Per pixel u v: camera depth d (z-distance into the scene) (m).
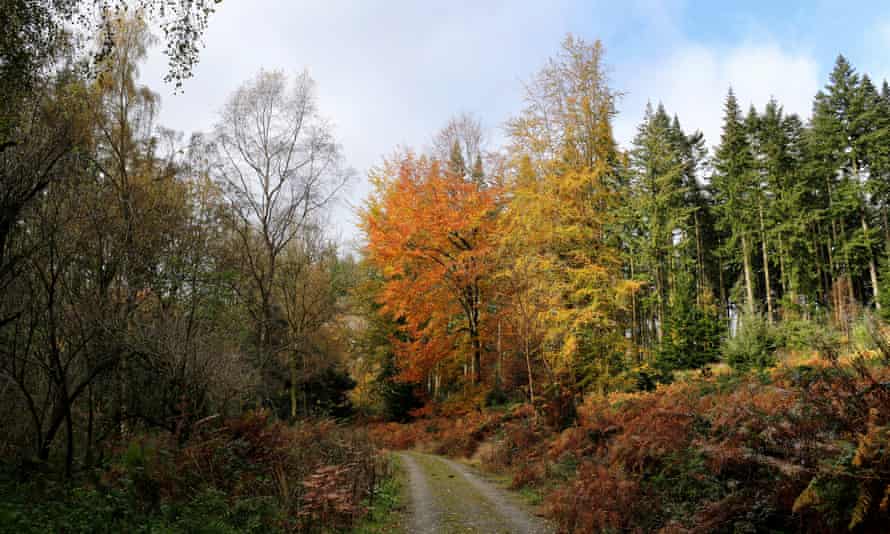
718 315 38.78
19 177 9.13
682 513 7.89
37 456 9.71
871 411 6.46
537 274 20.05
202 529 7.52
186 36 9.09
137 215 13.22
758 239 40.78
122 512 7.89
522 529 9.27
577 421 16.23
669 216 39.78
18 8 9.00
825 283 39.66
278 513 8.67
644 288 37.16
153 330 12.03
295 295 29.19
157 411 12.88
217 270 16.06
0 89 9.20
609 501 8.45
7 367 10.18
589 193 20.92
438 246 26.38
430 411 29.27
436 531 9.16
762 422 7.89
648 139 41.34
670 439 9.34
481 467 17.62
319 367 28.75
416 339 28.70
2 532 6.48
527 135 21.94
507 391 26.25
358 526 9.16
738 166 42.16
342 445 14.12
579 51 21.98
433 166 26.30
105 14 9.64
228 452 10.67
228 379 13.07
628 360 21.70
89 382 10.63
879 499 5.66
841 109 37.84
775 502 6.70
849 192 35.31
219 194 20.70
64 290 10.65
